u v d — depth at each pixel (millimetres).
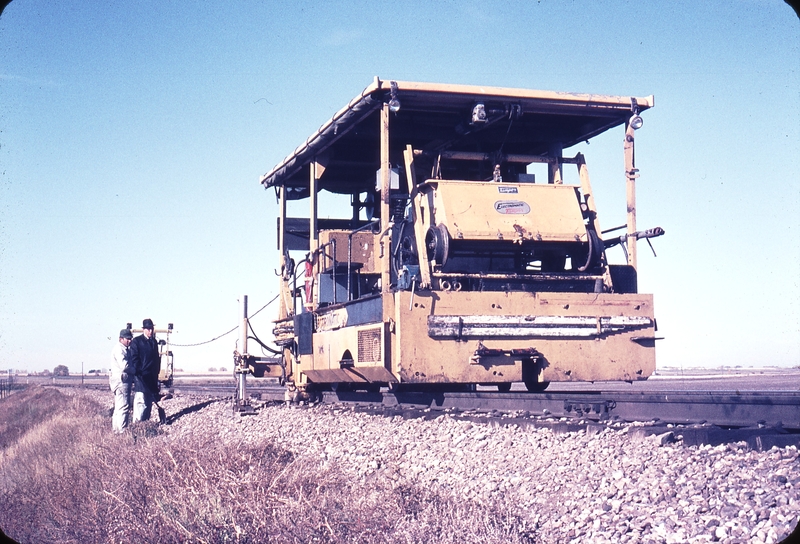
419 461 8438
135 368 15766
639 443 7309
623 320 12250
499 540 5402
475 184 12656
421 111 13148
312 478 7695
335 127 13719
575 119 14047
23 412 32719
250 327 17297
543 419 9172
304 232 18562
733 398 7879
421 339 11438
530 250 12562
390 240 13094
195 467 8180
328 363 14188
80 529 7504
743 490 5496
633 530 5207
